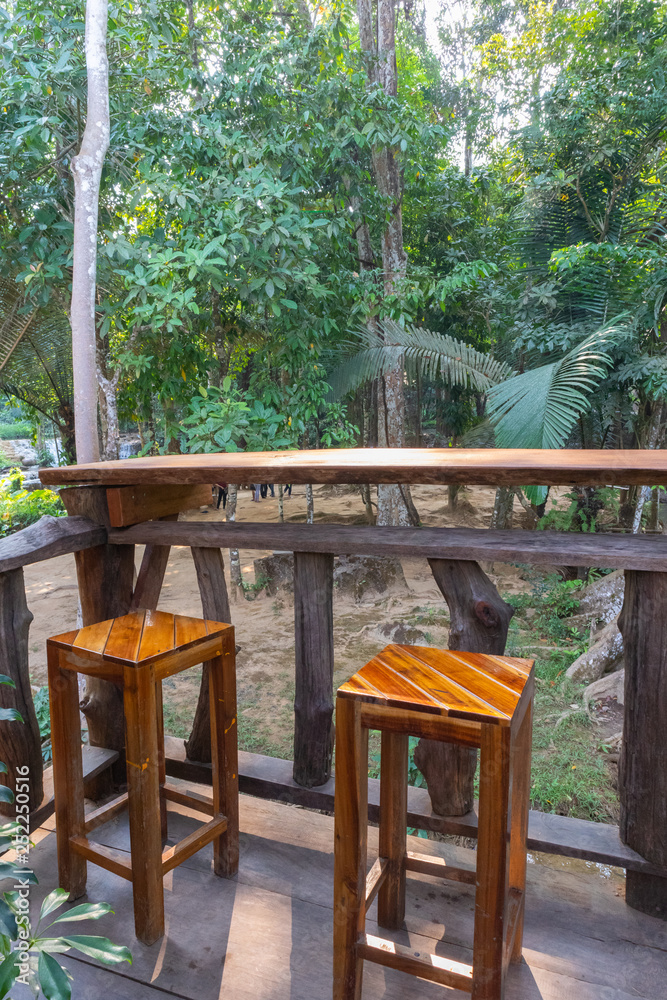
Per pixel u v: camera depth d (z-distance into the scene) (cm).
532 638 598
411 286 715
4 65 457
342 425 755
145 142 575
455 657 137
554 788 355
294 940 152
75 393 454
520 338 750
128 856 155
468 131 1306
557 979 139
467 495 1237
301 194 692
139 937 152
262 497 1414
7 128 498
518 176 999
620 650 493
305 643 183
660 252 679
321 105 702
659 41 791
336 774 120
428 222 1048
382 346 732
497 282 897
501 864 109
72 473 192
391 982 140
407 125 736
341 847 122
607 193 759
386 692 117
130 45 520
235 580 750
